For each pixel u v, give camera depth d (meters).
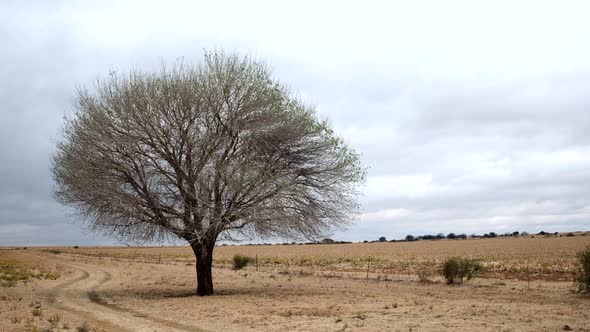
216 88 24.28
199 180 23.36
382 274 41.44
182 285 33.78
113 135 23.75
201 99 24.19
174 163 24.11
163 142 24.11
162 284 34.66
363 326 15.24
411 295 25.03
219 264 63.28
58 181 24.97
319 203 25.38
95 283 35.84
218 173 23.48
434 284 31.88
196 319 17.61
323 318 17.20
